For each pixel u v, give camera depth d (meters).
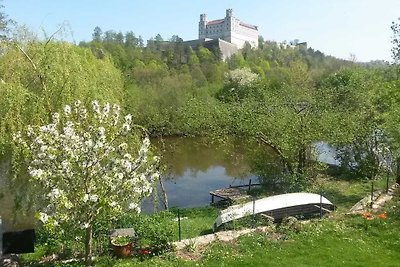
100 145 11.41
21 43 15.87
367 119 26.66
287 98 27.36
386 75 27.36
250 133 25.80
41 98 14.59
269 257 13.92
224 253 14.15
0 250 14.41
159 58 87.19
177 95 53.62
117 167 11.84
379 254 14.17
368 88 29.16
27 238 14.55
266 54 114.62
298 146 25.27
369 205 19.33
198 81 69.19
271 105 26.59
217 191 25.50
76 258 14.06
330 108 26.95
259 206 18.30
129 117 12.86
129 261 13.54
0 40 15.86
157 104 49.00
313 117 25.48
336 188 24.36
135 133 16.78
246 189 26.48
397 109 21.56
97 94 15.52
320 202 18.92
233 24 187.75
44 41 15.90
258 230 16.27
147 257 13.96
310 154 26.97
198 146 45.06
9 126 14.13
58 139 11.34
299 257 13.91
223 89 61.31
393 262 13.56
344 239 15.30
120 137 13.44
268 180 26.78
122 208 12.97
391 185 23.59
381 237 15.55
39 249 14.87
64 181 11.40
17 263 13.67
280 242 15.05
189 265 13.26
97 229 14.80
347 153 28.47
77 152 11.30
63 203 10.74
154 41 112.69
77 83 15.16
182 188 30.30
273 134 25.50
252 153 28.59
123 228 15.24
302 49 139.62
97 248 14.34
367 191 23.19
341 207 20.20
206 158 41.19
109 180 11.59
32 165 11.90
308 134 24.91
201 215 21.64
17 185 15.23
